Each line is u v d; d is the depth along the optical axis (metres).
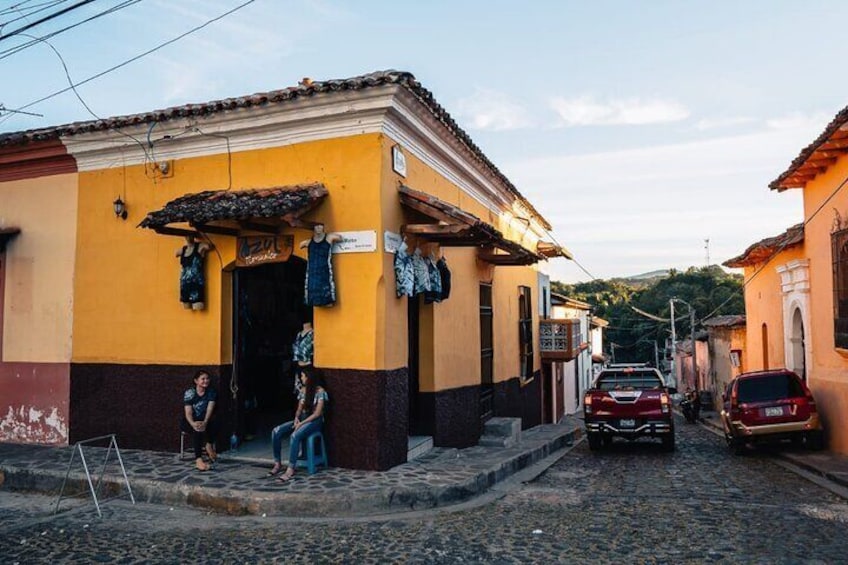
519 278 18.83
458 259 13.03
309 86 9.27
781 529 7.38
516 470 11.15
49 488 9.35
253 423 11.48
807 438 13.98
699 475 11.73
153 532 7.38
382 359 9.30
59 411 11.28
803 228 15.57
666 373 53.28
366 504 8.12
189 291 10.25
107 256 11.15
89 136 10.98
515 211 17.92
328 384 9.47
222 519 7.90
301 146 9.90
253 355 12.14
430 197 9.86
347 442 9.34
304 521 7.76
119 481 8.92
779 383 14.30
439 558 6.42
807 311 15.23
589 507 8.47
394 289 9.75
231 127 10.15
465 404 13.06
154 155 10.87
